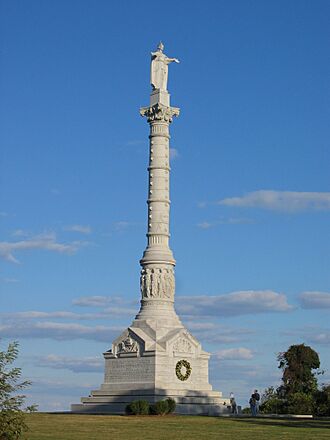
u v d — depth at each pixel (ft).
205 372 310.65
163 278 313.53
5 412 108.78
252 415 277.03
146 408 258.16
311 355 393.91
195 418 236.84
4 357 110.52
